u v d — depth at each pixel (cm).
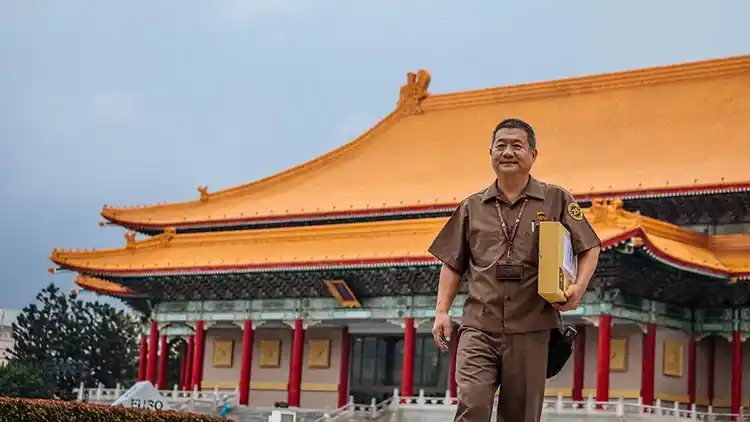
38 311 13150
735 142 8462
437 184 9219
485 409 1315
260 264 8406
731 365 7844
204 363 9594
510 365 1334
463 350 1344
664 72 9469
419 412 7456
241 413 8494
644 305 7462
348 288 8238
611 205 6956
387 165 9875
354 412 7638
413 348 8006
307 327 8662
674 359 7775
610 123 9238
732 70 9238
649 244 6844
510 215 1360
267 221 9488
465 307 1373
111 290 10131
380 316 8200
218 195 10375
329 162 10312
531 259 1341
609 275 7162
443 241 1406
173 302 9431
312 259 8144
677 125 8906
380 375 8650
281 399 9006
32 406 2644
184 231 10094
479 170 9281
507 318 1333
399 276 8019
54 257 9262
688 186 7831
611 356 7712
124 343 13538
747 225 7919
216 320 9131
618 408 6756
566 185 8388
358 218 9094
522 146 1353
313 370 8919
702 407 7856
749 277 7362
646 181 8150
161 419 3042
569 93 9806
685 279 7512
